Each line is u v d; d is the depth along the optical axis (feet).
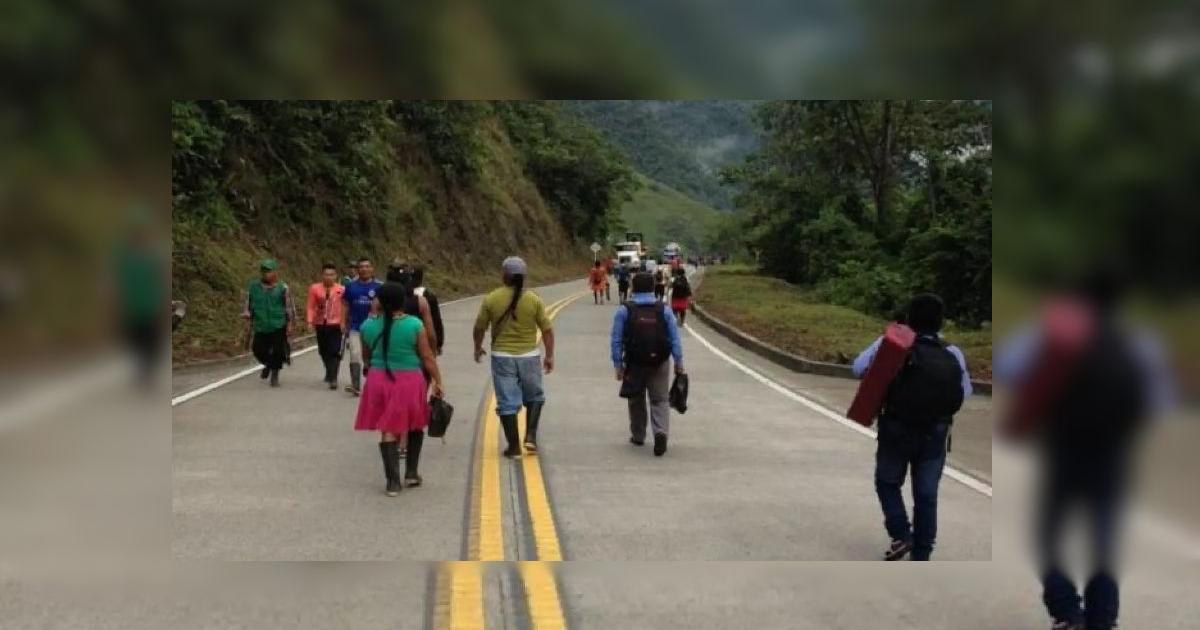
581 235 269.85
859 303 111.96
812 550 20.88
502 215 193.77
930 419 19.27
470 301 125.80
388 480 24.97
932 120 120.26
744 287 143.54
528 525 22.31
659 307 30.86
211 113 78.38
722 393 46.39
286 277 92.43
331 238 107.34
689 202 606.55
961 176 111.34
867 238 132.57
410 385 24.84
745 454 31.24
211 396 41.27
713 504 24.67
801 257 159.94
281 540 20.92
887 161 133.80
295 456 29.53
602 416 38.11
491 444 31.83
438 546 20.63
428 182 158.61
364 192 115.14
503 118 238.68
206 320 66.95
